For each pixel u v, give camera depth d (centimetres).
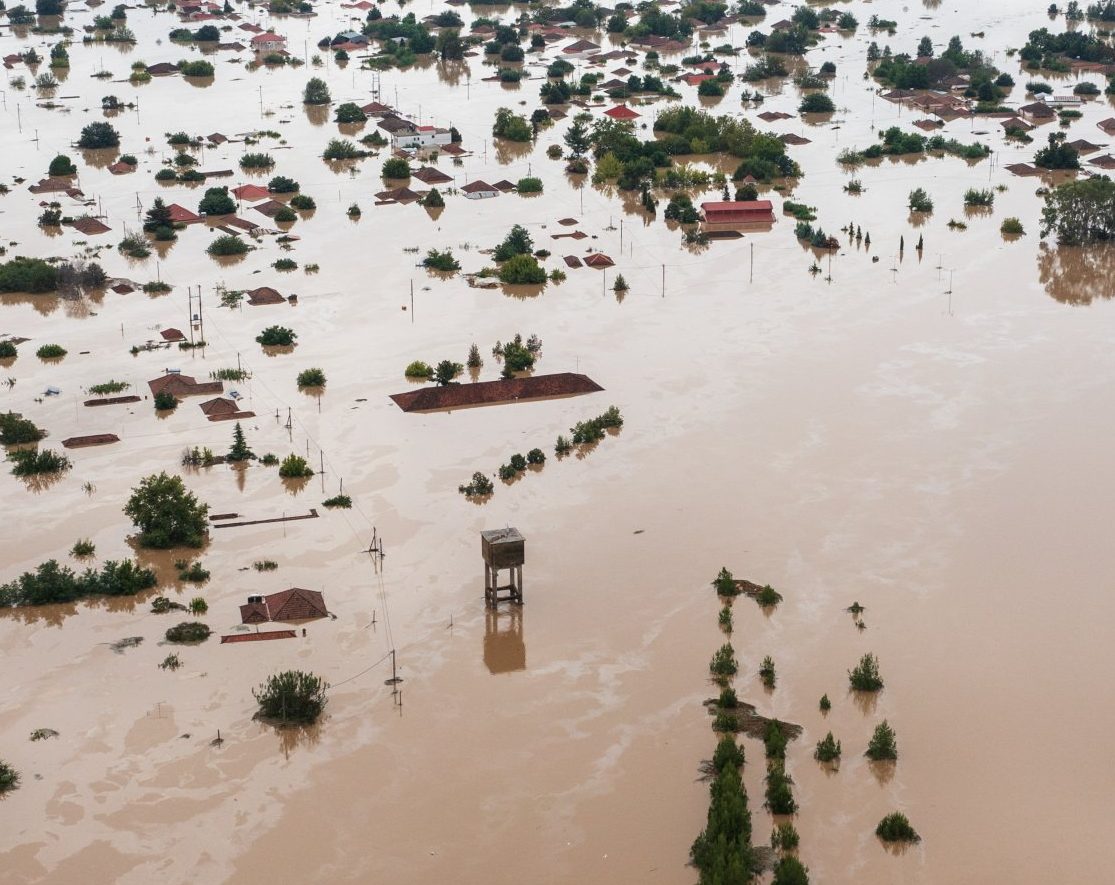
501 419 10988
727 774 6519
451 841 6391
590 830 6444
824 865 6178
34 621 8162
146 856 6284
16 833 6419
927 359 12212
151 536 8888
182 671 7650
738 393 11475
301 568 8712
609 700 7406
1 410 11125
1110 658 7706
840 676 7569
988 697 7369
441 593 8444
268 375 11881
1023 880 6094
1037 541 8994
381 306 13688
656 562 8788
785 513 9394
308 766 6900
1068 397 11350
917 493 9675
